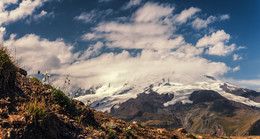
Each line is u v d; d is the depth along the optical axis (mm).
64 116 10758
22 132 7270
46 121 8562
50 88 12797
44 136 8086
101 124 13547
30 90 11320
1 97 8719
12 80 10141
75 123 11039
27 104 9133
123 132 13641
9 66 9797
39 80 13617
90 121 13047
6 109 7980
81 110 13375
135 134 14859
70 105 12852
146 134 16578
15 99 9273
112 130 12906
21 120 7602
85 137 10102
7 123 7219
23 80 12188
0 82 9141
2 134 6730
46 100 11422
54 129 8773
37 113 8422
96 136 10727
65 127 9844
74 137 9617
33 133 7688
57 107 11359
